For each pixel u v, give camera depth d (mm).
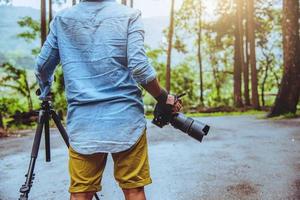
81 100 2146
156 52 43125
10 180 5090
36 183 4801
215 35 39781
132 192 2215
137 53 2078
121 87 2146
